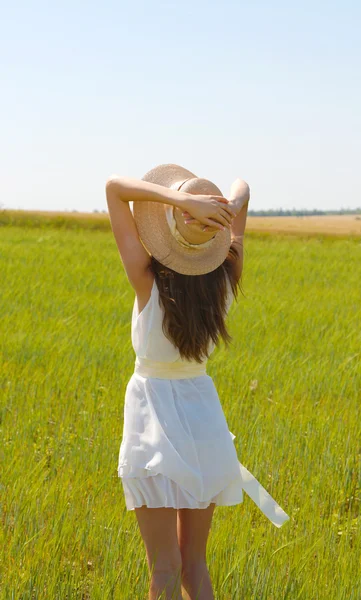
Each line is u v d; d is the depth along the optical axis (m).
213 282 3.31
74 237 28.41
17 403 6.92
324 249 26.53
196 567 3.37
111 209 3.25
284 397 7.47
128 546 4.00
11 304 11.89
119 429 6.23
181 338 3.22
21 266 17.02
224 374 8.08
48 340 9.36
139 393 3.33
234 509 4.73
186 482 3.19
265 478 5.24
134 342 3.35
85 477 5.11
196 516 3.36
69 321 10.74
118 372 8.06
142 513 3.28
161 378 3.31
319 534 4.41
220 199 3.16
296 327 11.22
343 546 4.24
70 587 3.74
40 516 4.38
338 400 7.35
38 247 22.14
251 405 7.26
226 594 3.81
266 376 8.12
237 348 9.47
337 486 5.28
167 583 3.18
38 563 3.88
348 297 14.84
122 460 3.33
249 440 5.94
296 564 3.98
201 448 3.27
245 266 18.88
